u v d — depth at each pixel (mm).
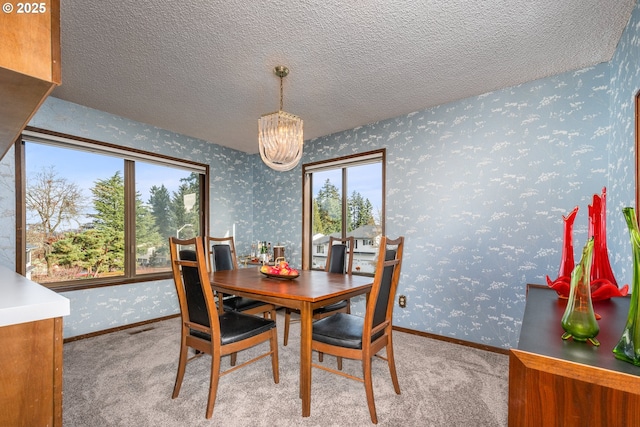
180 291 1921
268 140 2389
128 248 3412
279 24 1762
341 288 1995
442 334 2922
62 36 1857
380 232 3572
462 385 2035
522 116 2549
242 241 4730
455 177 2904
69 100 2852
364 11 1650
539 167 2467
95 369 2244
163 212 3793
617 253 1954
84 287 2973
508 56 2119
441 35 1867
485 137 2734
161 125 3555
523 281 2516
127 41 1918
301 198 4277
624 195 1871
